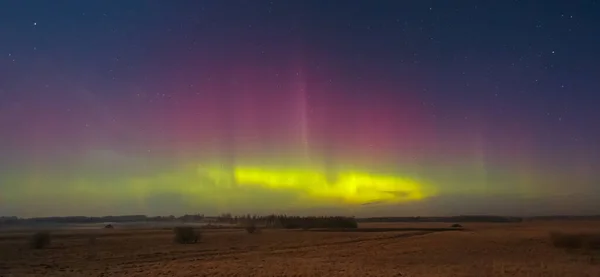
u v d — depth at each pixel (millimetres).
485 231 90375
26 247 50469
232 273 28516
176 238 59625
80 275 28156
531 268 31219
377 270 30031
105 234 82125
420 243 57125
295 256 40688
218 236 76188
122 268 31531
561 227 106562
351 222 121562
